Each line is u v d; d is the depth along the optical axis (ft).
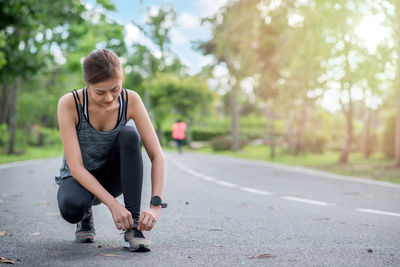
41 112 99.25
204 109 125.39
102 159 9.59
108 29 81.61
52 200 18.98
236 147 93.30
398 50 40.14
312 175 35.70
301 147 71.92
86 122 9.05
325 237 11.79
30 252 9.55
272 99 64.80
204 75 92.68
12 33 52.06
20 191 22.06
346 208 17.98
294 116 78.74
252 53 61.67
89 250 9.78
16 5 46.91
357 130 109.40
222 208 17.28
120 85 8.19
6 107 69.67
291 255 9.65
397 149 43.78
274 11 56.29
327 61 48.37
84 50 79.77
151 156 9.56
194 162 52.34
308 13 47.42
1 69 48.60
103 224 13.48
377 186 27.53
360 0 40.42
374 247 10.60
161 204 9.16
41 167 39.01
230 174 35.50
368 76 45.68
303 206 18.31
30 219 14.11
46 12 54.44
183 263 8.76
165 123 131.54
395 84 45.65
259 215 15.61
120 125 9.31
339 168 43.86
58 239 11.09
